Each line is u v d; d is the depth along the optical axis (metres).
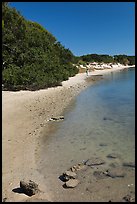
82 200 5.74
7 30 30.11
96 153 8.41
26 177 6.93
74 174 6.83
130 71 71.38
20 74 25.81
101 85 32.84
